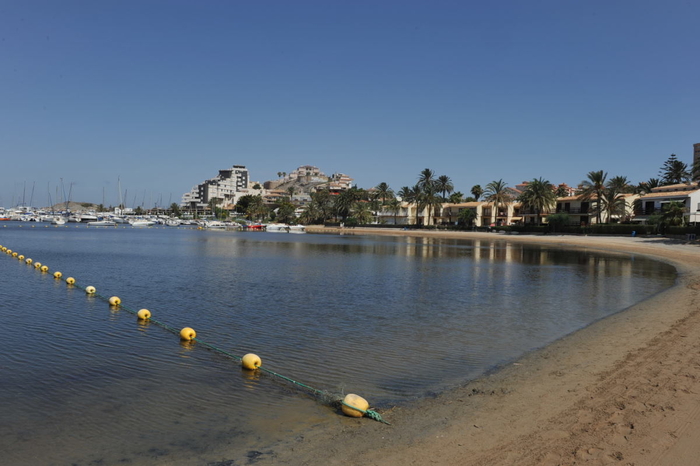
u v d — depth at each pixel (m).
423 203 146.00
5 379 11.32
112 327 17.17
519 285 30.47
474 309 21.58
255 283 29.89
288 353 13.87
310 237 119.75
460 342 15.29
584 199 104.81
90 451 7.76
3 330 16.38
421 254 60.81
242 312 20.22
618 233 89.25
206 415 9.25
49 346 14.38
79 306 21.41
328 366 12.60
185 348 14.38
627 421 8.05
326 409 9.55
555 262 49.56
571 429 7.90
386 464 7.02
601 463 6.64
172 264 42.31
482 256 58.22
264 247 72.56
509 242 96.06
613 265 46.09
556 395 9.78
